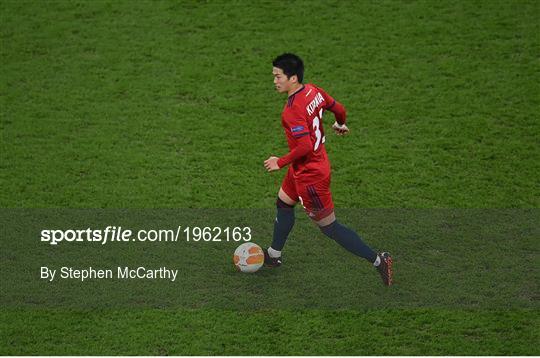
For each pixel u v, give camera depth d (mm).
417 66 46812
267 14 51594
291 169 30516
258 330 29062
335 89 44969
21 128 42031
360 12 51625
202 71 46688
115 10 52125
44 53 48312
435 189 37594
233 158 39906
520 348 28031
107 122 42562
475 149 40312
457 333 28891
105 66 47156
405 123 42375
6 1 53188
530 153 39906
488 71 46312
